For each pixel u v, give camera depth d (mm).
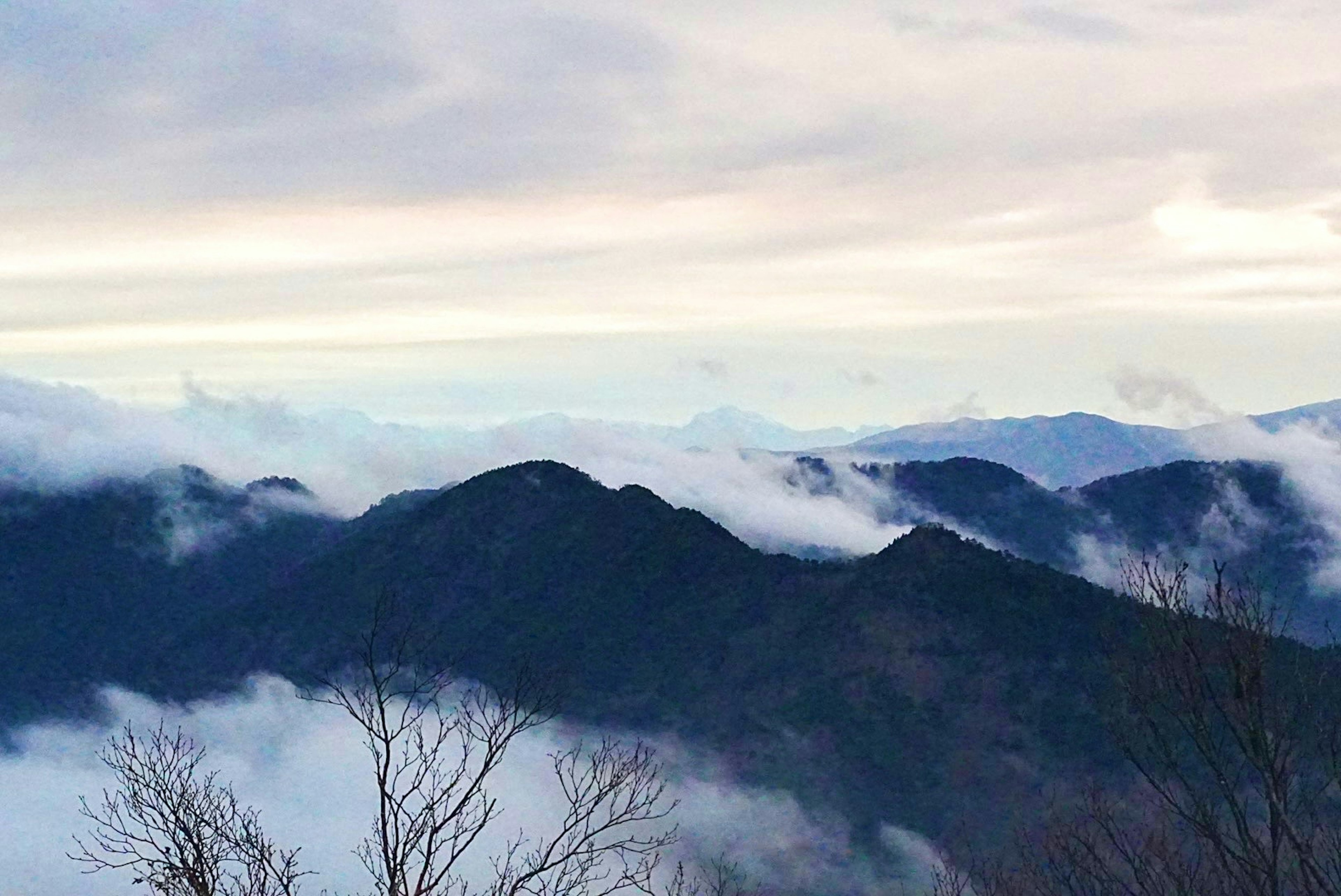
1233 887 10930
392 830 11094
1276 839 10633
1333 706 10930
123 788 10672
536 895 11328
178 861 10469
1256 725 10953
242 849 10883
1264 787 10789
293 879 10977
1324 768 10828
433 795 11336
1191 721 11367
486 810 11688
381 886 10906
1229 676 11125
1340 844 10648
